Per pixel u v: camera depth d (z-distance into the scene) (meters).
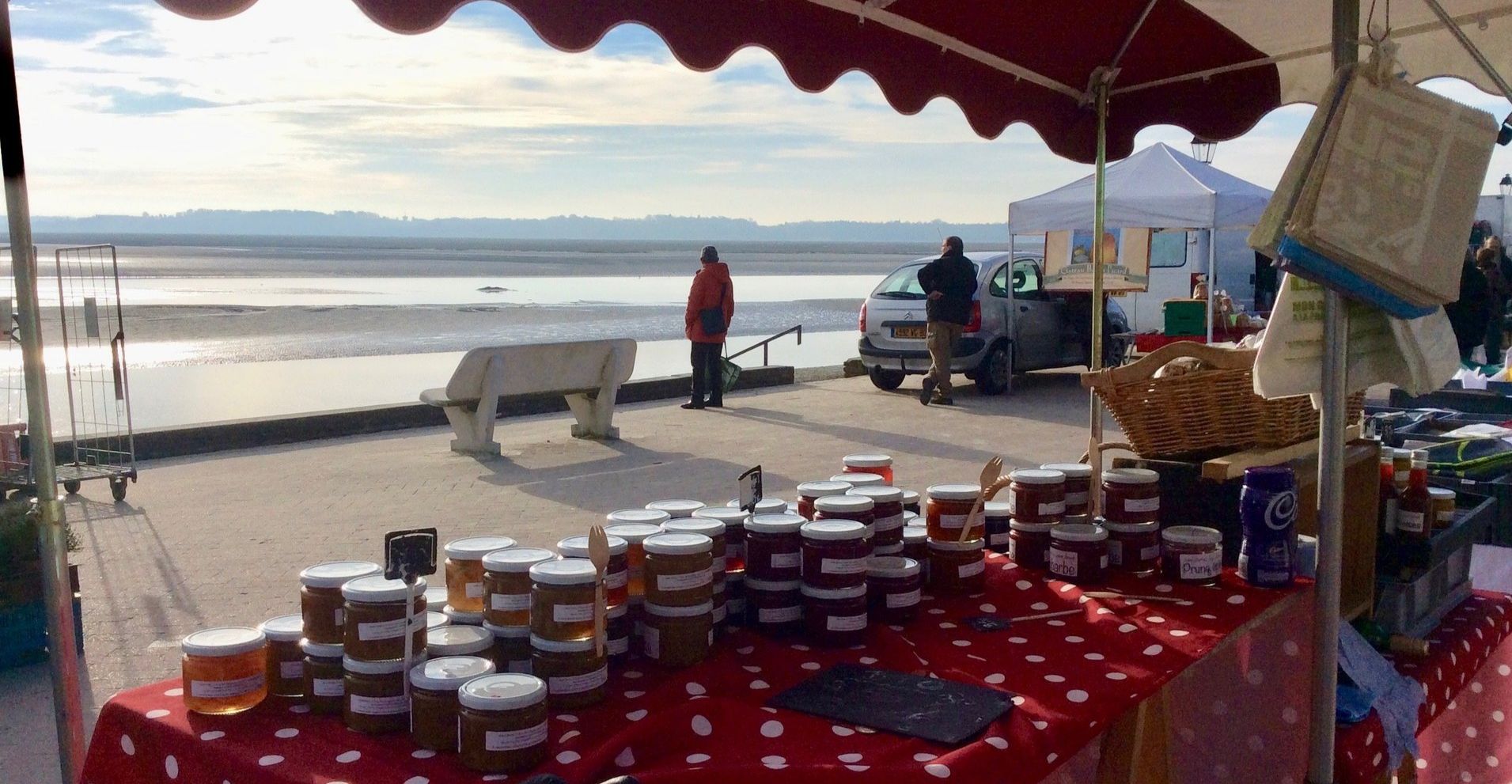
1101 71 3.81
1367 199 2.19
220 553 6.96
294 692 2.01
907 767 1.74
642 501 8.40
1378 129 2.22
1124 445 3.18
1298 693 2.73
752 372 15.55
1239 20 3.51
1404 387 2.55
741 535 2.55
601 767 1.73
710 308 13.30
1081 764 2.12
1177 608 2.58
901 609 2.49
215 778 1.82
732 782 1.69
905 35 3.20
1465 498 3.89
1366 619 3.03
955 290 13.38
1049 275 13.51
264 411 13.74
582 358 11.11
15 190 2.54
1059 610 2.61
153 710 2.00
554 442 11.16
